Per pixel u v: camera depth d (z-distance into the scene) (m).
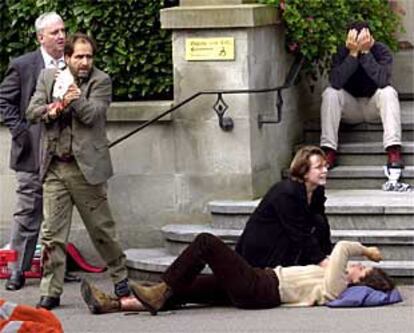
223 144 31.17
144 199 31.95
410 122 33.19
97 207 27.95
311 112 35.09
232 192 31.25
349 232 29.62
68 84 27.02
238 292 26.84
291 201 27.31
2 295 29.62
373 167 32.47
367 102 32.84
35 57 29.70
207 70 31.05
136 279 30.45
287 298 27.23
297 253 27.55
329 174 32.38
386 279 27.47
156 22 32.16
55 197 27.55
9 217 32.66
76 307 28.12
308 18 32.56
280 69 32.94
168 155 31.69
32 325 18.52
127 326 26.09
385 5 35.03
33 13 32.72
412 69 36.34
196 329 25.55
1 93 29.77
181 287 27.02
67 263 31.73
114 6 32.16
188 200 31.61
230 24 30.64
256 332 25.09
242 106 30.97
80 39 27.52
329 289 27.09
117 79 32.44
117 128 31.84
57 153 27.45
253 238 27.66
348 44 32.66
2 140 32.50
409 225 29.77
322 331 25.03
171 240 30.88
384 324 25.47
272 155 32.38
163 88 32.28
